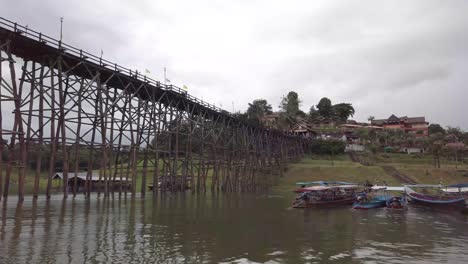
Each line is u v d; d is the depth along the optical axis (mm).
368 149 116562
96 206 32031
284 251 17641
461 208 35406
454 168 86125
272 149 83875
